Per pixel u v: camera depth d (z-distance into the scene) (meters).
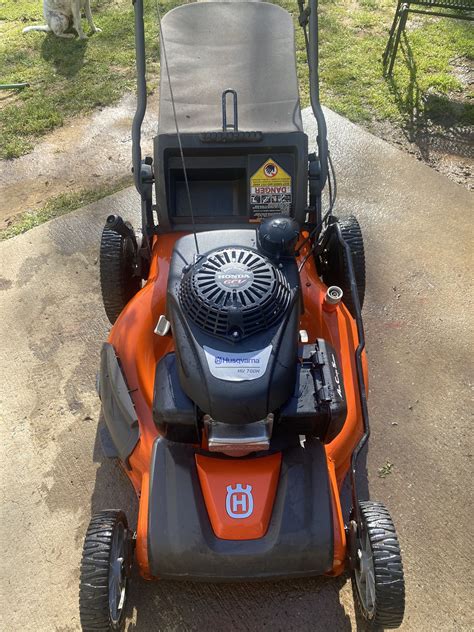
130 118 2.32
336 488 0.96
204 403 0.84
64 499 1.21
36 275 1.67
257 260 0.89
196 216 1.27
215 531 0.88
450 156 2.09
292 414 0.88
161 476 0.92
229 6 1.54
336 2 2.96
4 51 2.76
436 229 1.79
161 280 1.21
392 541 0.86
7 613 1.06
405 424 1.32
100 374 1.13
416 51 2.60
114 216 1.28
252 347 0.84
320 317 1.20
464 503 1.19
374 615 0.88
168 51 1.43
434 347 1.47
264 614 1.04
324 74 2.44
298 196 1.23
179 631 1.03
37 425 1.33
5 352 1.48
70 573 1.11
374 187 1.92
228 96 1.34
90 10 2.87
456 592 1.07
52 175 2.07
